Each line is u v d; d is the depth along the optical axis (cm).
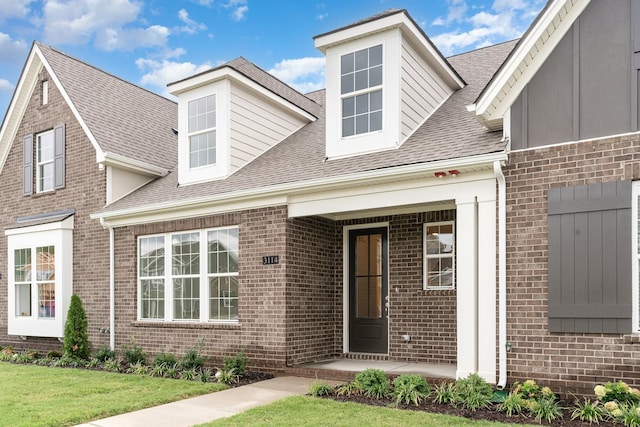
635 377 591
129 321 1109
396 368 831
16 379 856
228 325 951
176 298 1056
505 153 669
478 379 652
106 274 1161
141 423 580
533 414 568
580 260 630
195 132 1136
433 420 550
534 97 682
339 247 1026
